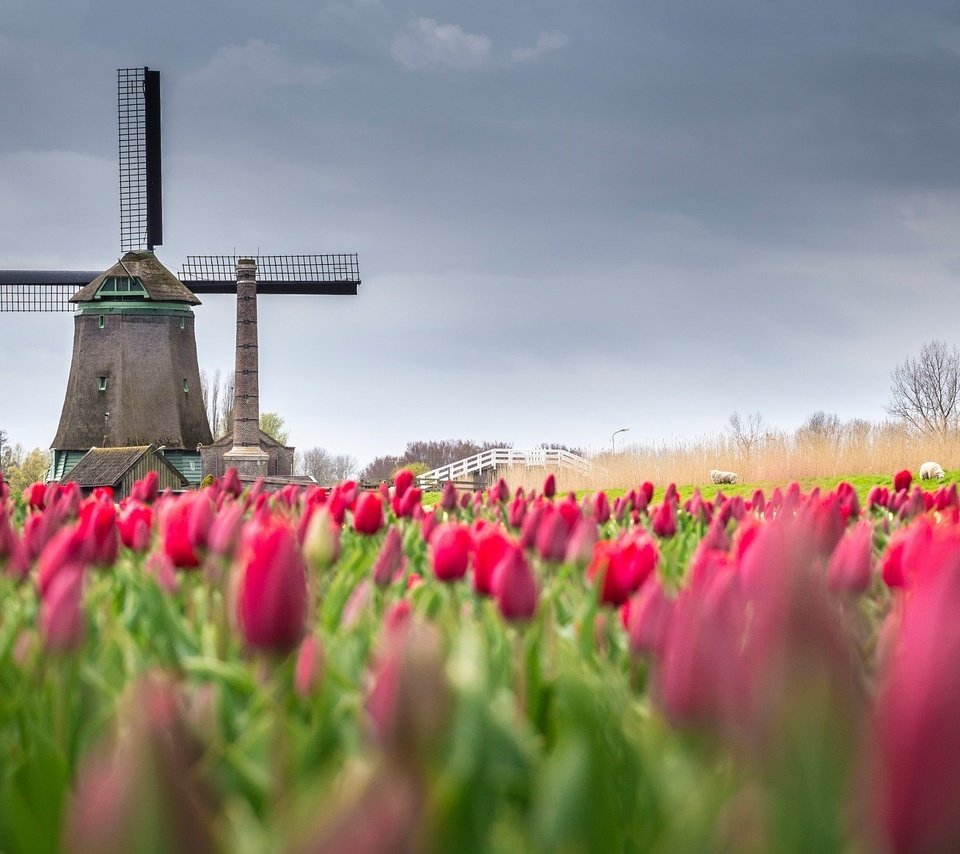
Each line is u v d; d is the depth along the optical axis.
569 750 2.43
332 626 5.53
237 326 114.12
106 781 1.12
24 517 14.15
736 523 12.39
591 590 5.04
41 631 4.17
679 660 2.12
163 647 4.81
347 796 1.04
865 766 1.14
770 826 1.33
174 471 108.38
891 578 5.89
